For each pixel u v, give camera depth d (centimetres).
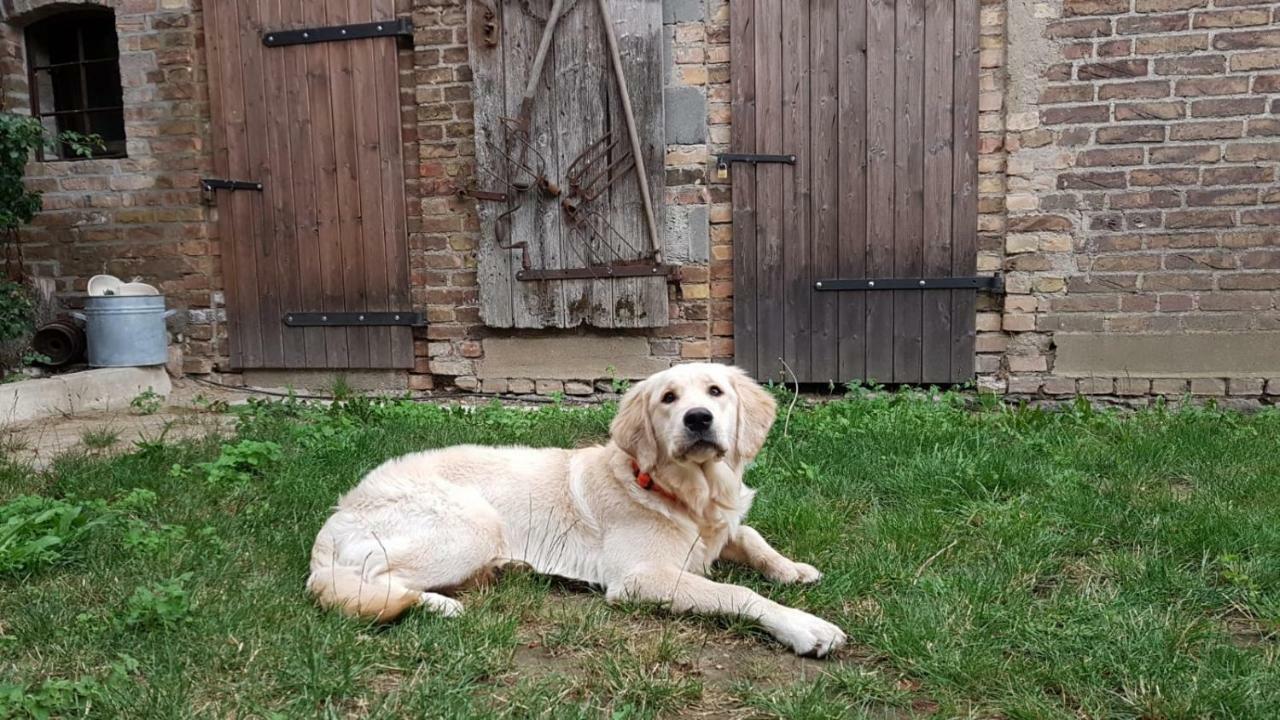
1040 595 184
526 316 383
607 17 360
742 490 201
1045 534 206
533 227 378
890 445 275
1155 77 334
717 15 360
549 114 371
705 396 184
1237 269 336
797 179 362
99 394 381
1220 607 174
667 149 367
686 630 169
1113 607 169
